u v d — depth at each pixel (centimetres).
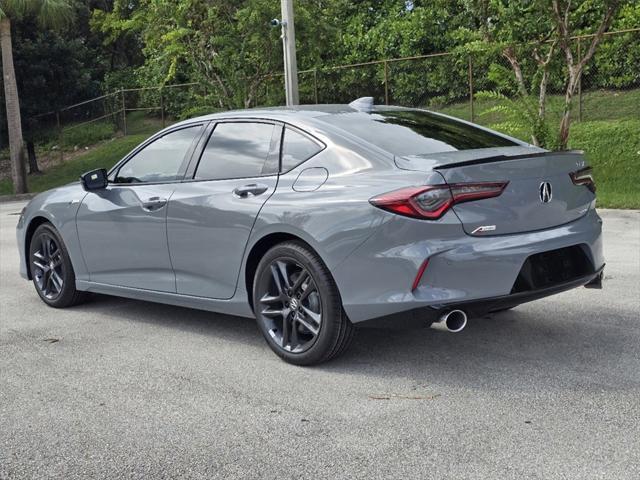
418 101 2092
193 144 525
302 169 453
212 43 1941
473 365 438
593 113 1717
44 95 2748
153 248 531
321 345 433
